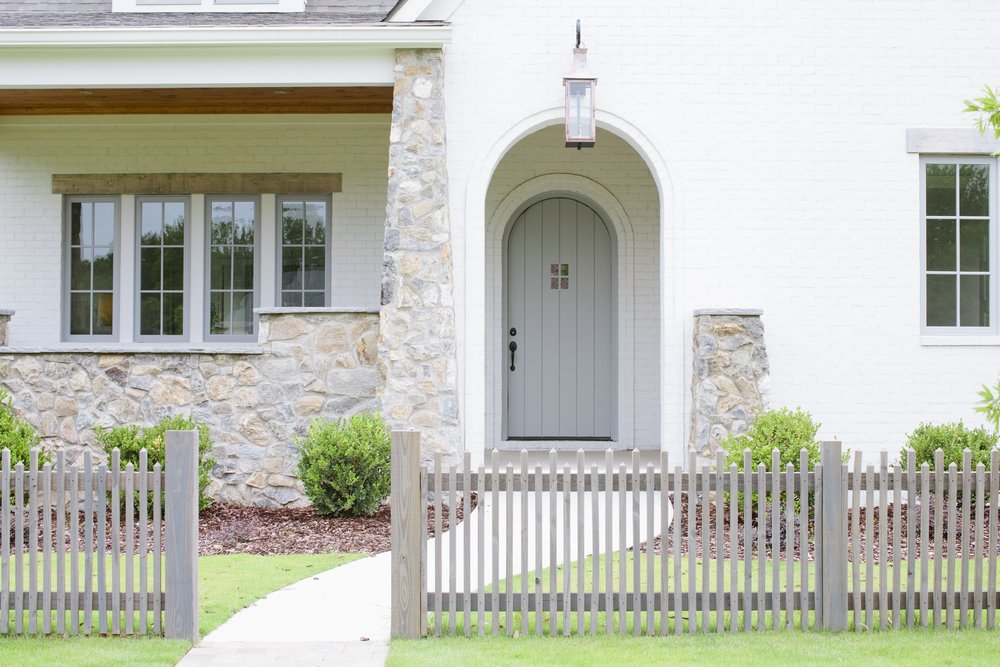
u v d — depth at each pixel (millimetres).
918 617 5520
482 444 9703
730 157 9953
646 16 9930
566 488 5395
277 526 8336
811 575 6613
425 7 9391
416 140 9289
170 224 11820
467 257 9758
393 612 5301
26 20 9961
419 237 9203
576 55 9578
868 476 5453
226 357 9289
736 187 9961
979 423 9961
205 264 11719
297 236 11789
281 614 5738
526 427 12281
